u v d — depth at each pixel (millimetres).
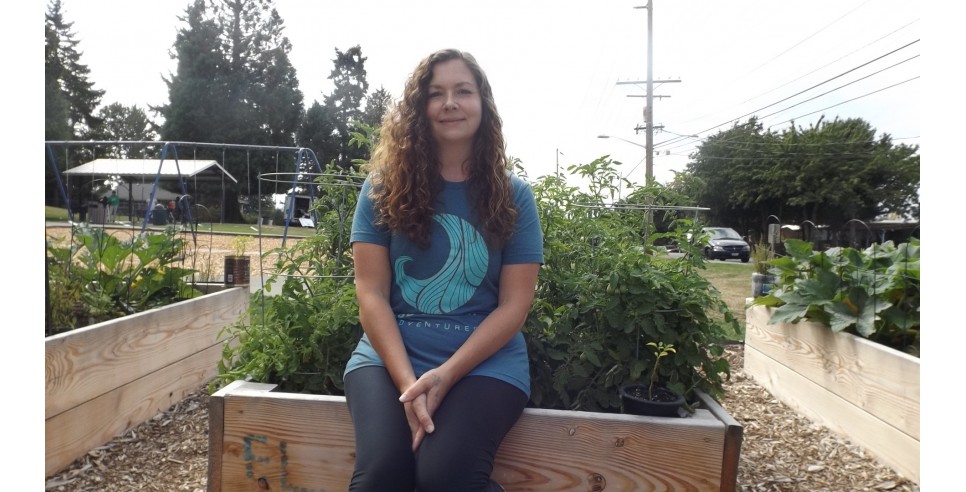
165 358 3127
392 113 1798
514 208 1700
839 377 2980
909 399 2438
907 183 28672
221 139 31422
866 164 29297
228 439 1766
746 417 3299
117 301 3693
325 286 2414
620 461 1651
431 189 1707
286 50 35375
